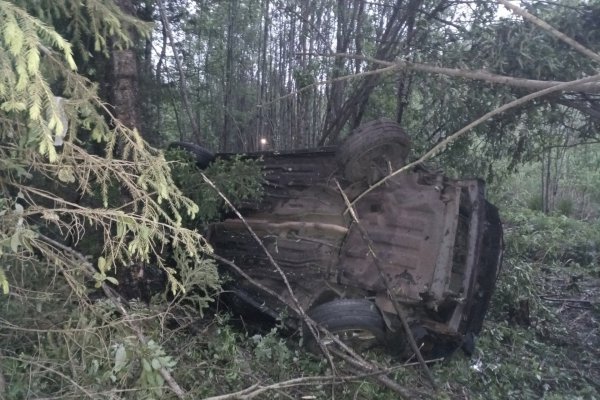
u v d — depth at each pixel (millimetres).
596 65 4852
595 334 5754
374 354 4320
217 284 3971
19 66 1745
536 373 4621
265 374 3754
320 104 8797
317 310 4160
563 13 4941
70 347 2762
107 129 2422
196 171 5148
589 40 4941
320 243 4641
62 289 3027
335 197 4879
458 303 4254
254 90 10000
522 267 6312
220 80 10000
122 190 3744
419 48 5879
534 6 4996
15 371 2514
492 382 4535
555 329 5723
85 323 2742
